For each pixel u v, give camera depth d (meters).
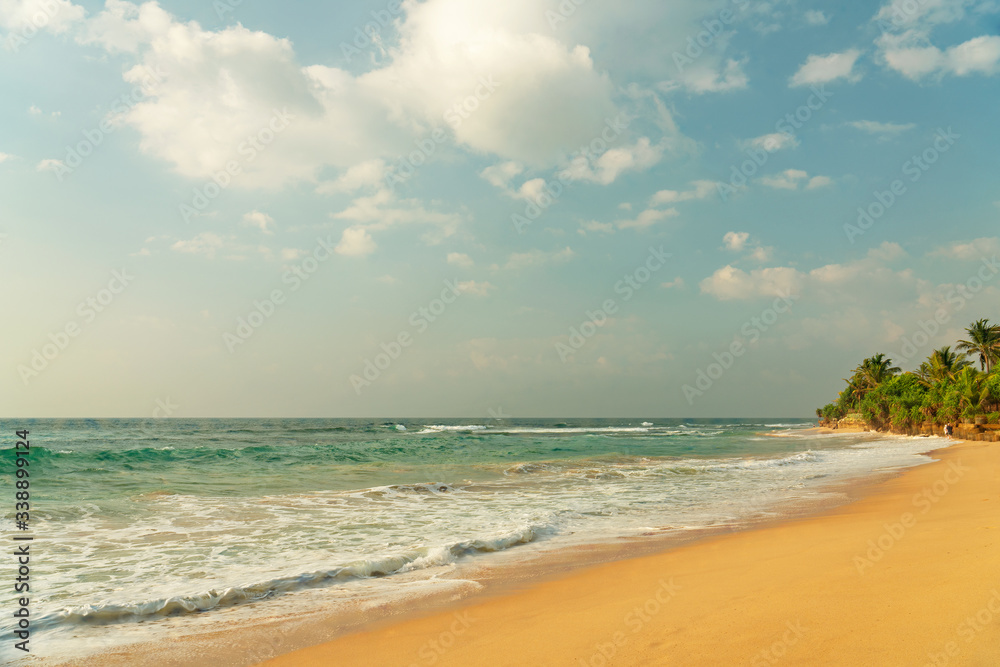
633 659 4.45
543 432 71.44
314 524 11.29
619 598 6.35
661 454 34.59
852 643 4.22
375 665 4.84
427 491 16.31
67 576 7.60
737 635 4.70
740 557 8.14
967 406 49.12
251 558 8.61
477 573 7.93
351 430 73.62
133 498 14.23
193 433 62.34
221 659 5.09
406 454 31.77
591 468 23.98
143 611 6.22
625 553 9.05
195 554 8.83
